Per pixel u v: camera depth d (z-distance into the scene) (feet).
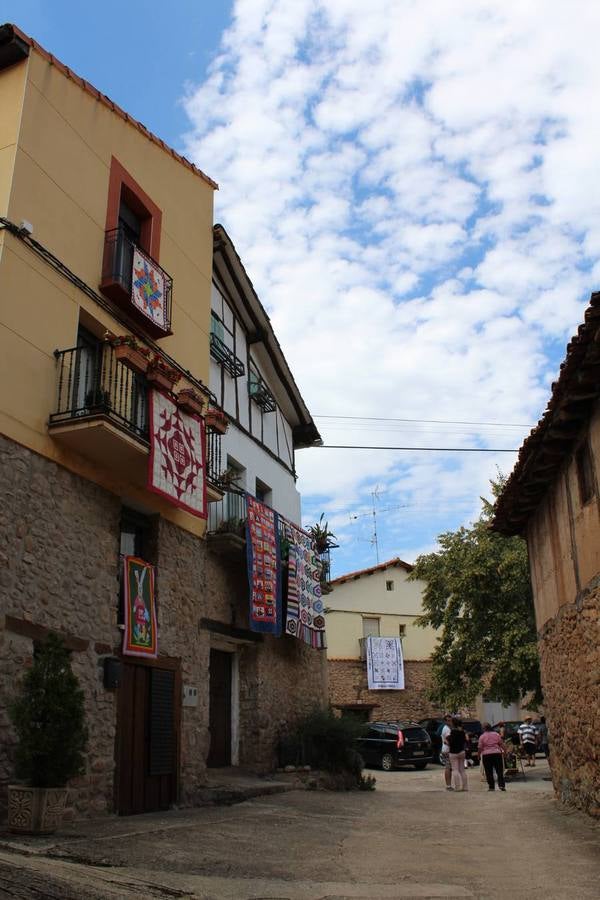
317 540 61.93
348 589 113.70
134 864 20.83
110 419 31.19
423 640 114.52
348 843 27.30
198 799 38.73
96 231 36.73
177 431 37.45
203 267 48.62
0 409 28.66
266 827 30.37
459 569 80.07
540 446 31.48
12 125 32.40
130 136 41.32
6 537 27.91
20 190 31.65
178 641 39.55
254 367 59.77
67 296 33.58
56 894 17.04
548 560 36.83
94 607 32.55
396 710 107.55
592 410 27.48
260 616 47.85
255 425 59.00
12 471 28.76
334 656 109.60
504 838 28.86
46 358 31.60
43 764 24.75
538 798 43.55
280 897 18.06
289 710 54.70
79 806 29.81
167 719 37.24
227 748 48.44
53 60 35.01
